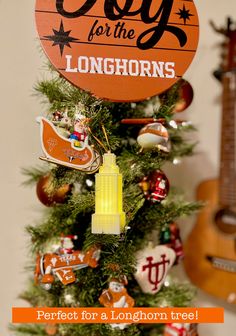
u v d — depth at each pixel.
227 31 0.87
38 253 0.64
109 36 0.56
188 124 0.73
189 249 0.92
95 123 0.58
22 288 0.87
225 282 0.87
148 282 0.65
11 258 0.87
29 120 0.85
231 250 0.87
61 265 0.59
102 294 0.62
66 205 0.62
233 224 0.88
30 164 0.86
